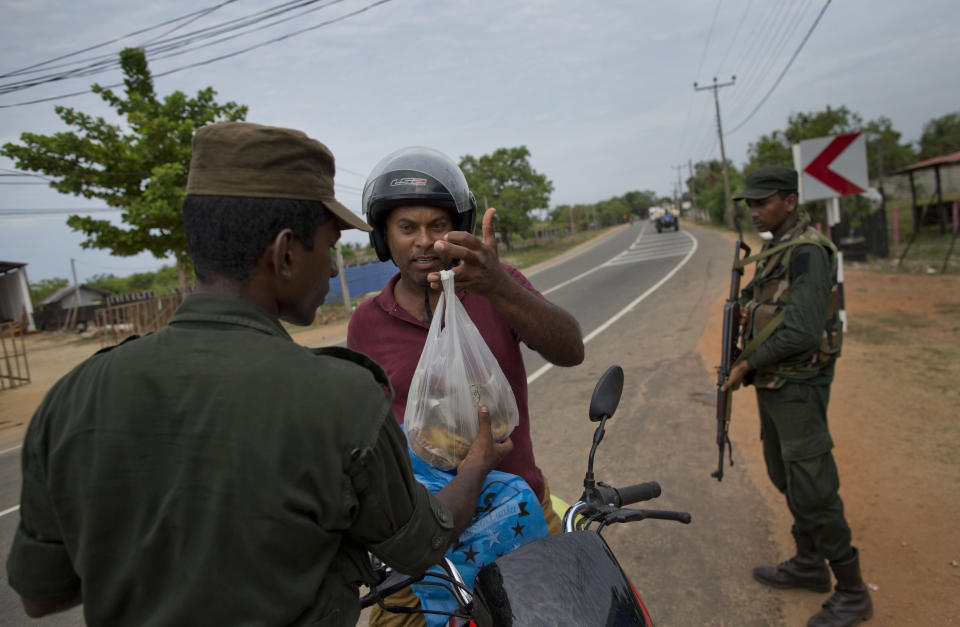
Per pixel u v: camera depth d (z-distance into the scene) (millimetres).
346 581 940
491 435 1350
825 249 2443
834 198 6492
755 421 4652
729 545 3088
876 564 2770
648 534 3264
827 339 2393
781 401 2447
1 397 11227
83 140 16656
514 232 46375
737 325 2686
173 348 893
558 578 1154
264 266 955
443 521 1041
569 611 1107
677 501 3566
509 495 1396
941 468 3512
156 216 16875
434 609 1438
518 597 1124
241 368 861
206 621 810
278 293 992
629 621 1131
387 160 1649
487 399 1401
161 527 820
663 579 2879
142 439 837
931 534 2918
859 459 3771
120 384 866
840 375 5465
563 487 3906
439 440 1390
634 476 3947
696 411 5023
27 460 916
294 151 950
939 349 5953
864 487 3434
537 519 1398
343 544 944
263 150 926
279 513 812
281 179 936
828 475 2398
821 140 6398
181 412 840
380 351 1740
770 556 2961
